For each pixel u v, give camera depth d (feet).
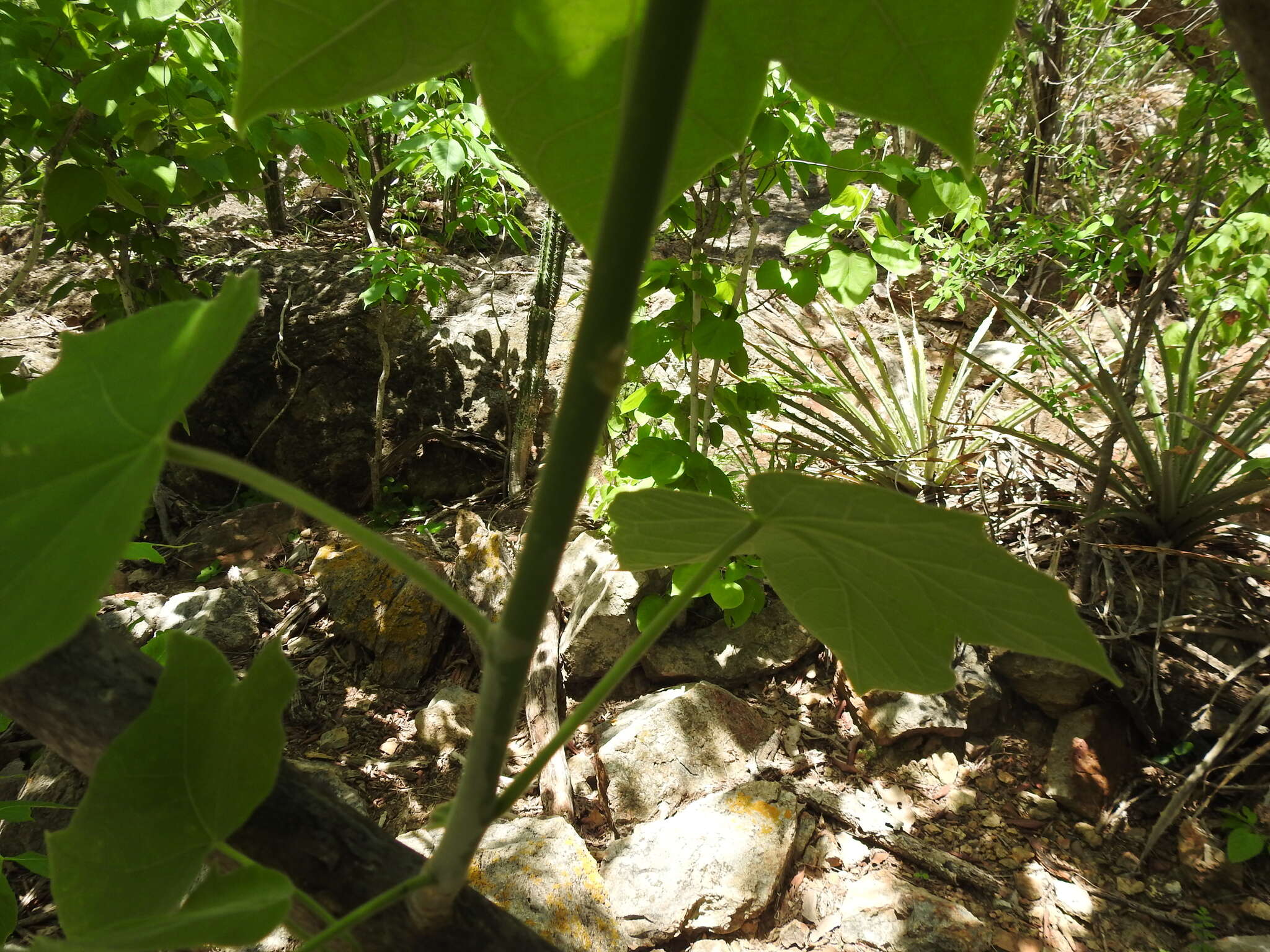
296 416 14.70
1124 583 9.31
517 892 6.55
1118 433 9.13
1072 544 9.86
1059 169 17.06
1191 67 9.98
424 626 10.09
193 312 0.89
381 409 13.57
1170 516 9.43
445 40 1.00
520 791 0.99
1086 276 10.96
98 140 7.35
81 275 15.92
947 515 1.03
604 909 6.72
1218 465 9.32
